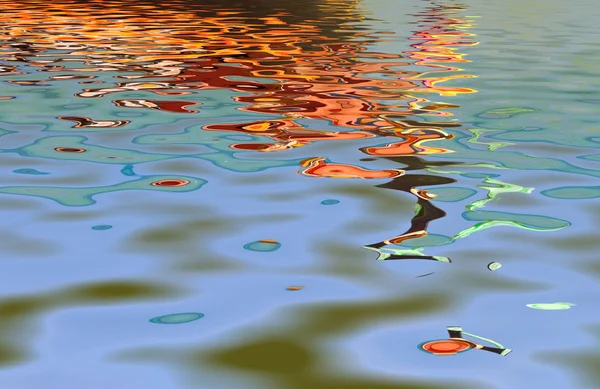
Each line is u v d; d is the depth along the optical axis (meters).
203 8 9.95
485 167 2.76
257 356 1.41
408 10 10.15
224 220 2.21
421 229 2.12
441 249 1.97
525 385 1.30
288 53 5.96
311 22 8.52
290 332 1.50
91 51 5.99
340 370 1.35
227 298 1.67
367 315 1.58
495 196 2.42
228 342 1.47
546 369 1.36
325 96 4.18
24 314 1.60
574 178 2.63
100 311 1.61
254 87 4.46
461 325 1.54
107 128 3.40
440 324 1.54
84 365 1.38
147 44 6.43
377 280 1.77
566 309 1.61
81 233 2.10
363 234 2.08
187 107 3.87
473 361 1.39
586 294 1.69
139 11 9.48
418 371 1.35
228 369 1.36
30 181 2.60
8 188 2.52
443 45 6.55
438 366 1.37
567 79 4.75
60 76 4.81
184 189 2.51
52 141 3.16
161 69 5.12
